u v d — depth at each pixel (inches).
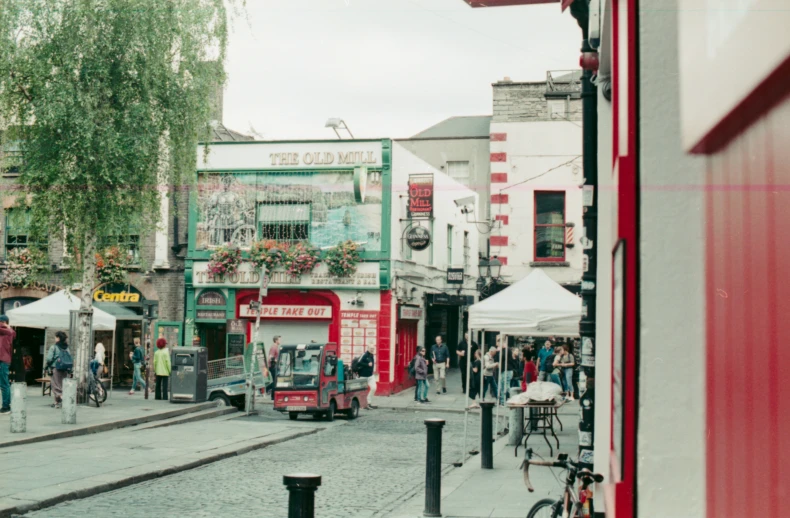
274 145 1212.5
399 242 1218.0
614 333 110.8
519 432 640.4
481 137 1732.3
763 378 71.9
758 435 73.4
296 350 844.6
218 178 1223.5
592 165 324.8
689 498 93.6
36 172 796.6
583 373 341.7
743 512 77.2
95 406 830.5
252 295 1214.3
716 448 87.2
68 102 765.3
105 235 832.3
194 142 863.1
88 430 647.8
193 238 1229.1
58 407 794.8
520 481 466.6
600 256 315.9
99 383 869.2
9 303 1259.2
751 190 72.3
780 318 67.5
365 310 1183.6
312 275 1196.5
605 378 314.5
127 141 794.8
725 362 82.7
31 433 593.9
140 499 402.3
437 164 1742.1
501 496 416.5
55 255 1241.4
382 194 1180.5
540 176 1026.7
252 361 877.8
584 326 323.6
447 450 628.7
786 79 63.5
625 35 94.4
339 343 1186.0
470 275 1614.2
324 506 397.4
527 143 1032.8
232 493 424.2
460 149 1738.4
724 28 72.0
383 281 1171.9
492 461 522.0
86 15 773.3
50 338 1255.5
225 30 840.9
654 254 92.4
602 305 320.2
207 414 840.9
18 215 856.9
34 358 1261.1
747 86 67.2
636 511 94.5
